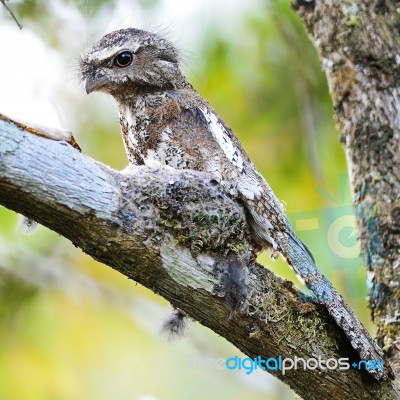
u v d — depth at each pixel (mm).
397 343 8922
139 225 7484
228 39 13570
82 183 7195
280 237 8805
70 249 16281
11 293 15836
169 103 9695
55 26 13555
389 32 9703
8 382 15625
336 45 9805
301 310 8102
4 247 15672
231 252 7891
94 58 10273
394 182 9359
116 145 15172
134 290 16688
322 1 9930
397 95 9547
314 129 13727
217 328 8047
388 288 9172
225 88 14133
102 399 16266
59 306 16172
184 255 7684
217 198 7883
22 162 6859
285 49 13922
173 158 9453
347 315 8164
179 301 7910
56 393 15836
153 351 17203
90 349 16328
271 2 13531
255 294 7910
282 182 14117
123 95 10164
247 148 14336
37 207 7066
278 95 14242
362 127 9586
